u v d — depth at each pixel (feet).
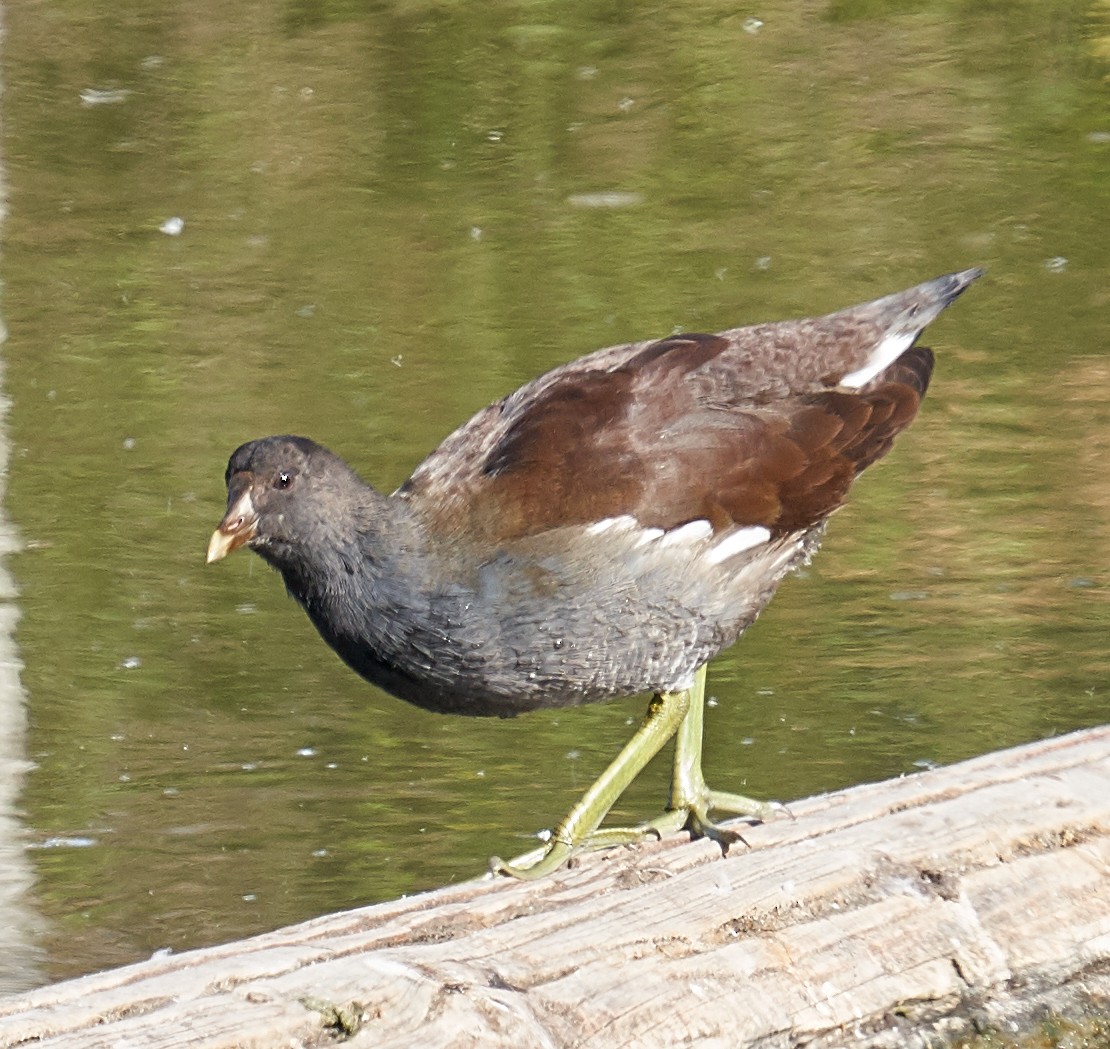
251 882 28.84
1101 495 42.96
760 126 70.08
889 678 35.32
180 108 73.26
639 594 24.06
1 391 49.21
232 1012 16.30
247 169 66.80
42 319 54.19
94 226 61.67
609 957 17.97
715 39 80.07
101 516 42.68
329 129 70.44
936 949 19.25
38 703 34.71
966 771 22.03
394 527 23.36
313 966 17.10
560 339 51.52
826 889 19.43
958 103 72.13
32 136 70.13
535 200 63.21
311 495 23.04
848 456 25.59
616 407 24.77
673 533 24.14
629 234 59.98
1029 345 51.90
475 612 23.35
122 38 82.07
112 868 29.19
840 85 74.54
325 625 23.75
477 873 28.99
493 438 24.61
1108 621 37.37
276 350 51.67
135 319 54.13
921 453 45.68
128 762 32.58
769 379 25.67
